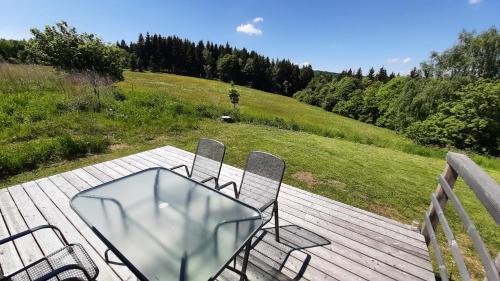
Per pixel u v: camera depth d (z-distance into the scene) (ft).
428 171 20.21
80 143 17.15
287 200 10.69
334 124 86.28
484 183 4.67
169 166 13.76
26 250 7.09
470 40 63.36
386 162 21.40
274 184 8.07
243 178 8.85
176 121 26.45
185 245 4.93
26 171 14.14
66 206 9.33
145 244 4.92
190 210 6.05
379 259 7.48
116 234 5.15
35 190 10.40
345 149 24.16
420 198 14.14
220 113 33.42
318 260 7.34
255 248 7.65
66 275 5.21
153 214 5.85
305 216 9.57
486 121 52.31
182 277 4.24
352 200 13.34
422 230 8.64
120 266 6.73
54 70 36.52
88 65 41.83
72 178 11.66
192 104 35.09
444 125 57.36
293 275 6.79
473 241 4.80
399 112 74.59
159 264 4.49
